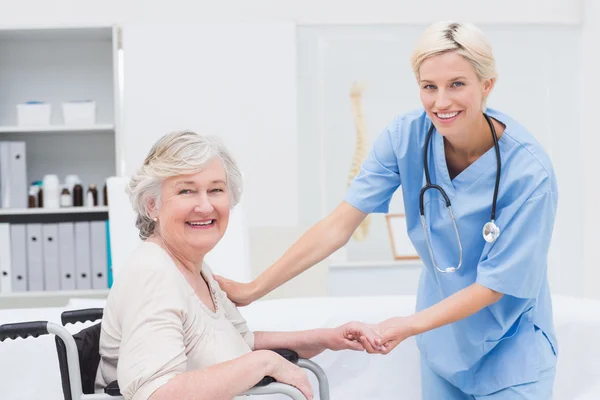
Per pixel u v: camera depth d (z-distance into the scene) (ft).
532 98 13.41
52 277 12.46
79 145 13.39
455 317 5.16
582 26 13.33
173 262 4.68
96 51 13.44
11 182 12.44
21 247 12.40
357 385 6.86
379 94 13.30
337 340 5.36
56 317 6.93
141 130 12.80
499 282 5.13
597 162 12.93
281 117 12.95
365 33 13.25
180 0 13.08
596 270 12.88
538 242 5.10
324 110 13.26
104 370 4.71
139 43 12.79
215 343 4.66
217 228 4.80
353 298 7.64
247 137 12.94
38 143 13.33
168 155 4.65
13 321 6.81
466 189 5.39
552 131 13.41
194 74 12.86
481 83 4.97
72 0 13.00
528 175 5.13
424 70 4.95
